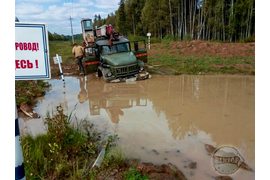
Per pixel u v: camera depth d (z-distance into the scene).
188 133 4.08
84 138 3.75
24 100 5.95
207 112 5.05
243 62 10.91
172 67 10.73
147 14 31.53
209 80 8.19
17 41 2.02
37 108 5.79
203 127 4.29
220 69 9.75
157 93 6.75
